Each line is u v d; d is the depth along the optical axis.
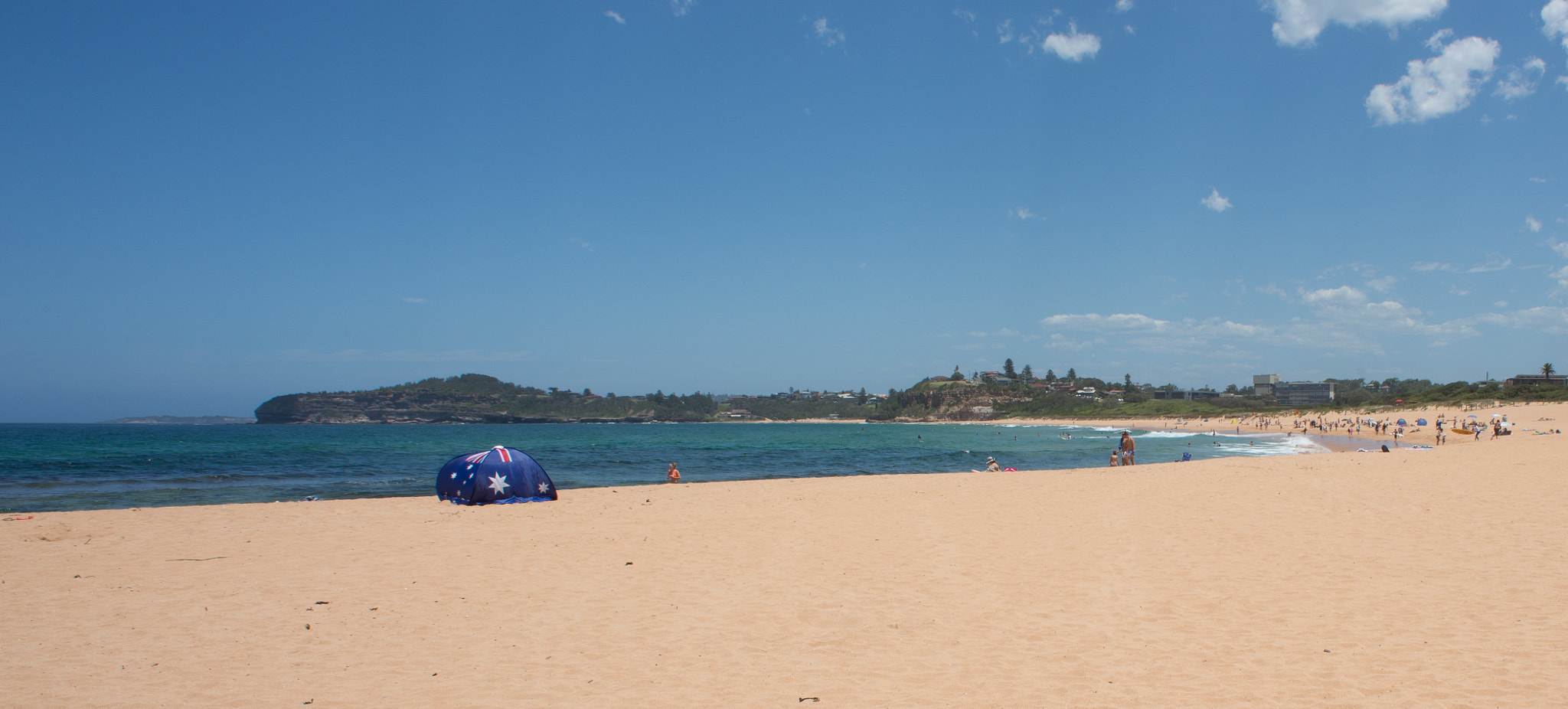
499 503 17.02
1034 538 11.20
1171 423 152.75
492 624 7.18
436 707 5.16
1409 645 6.00
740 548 10.86
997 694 5.21
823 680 5.60
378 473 36.00
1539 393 97.44
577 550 10.88
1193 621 6.87
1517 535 10.37
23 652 6.40
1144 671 5.62
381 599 8.16
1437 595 7.48
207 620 7.36
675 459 49.38
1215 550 10.01
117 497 24.39
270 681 5.70
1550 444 30.88
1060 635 6.57
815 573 9.15
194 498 24.17
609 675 5.79
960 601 7.76
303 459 48.88
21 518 14.51
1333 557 9.38
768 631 6.86
